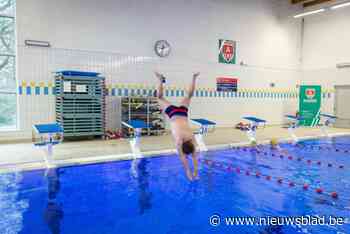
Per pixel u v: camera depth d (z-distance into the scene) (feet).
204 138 28.17
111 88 29.91
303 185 15.14
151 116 30.48
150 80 32.19
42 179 15.60
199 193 13.89
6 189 14.03
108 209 11.96
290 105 44.55
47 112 26.91
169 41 33.40
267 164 19.52
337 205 12.51
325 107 42.32
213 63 36.55
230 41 37.96
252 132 27.14
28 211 11.64
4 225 10.38
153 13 32.27
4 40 25.58
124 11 30.55
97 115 26.40
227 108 37.96
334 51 40.96
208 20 36.09
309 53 44.19
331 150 24.26
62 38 27.50
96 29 29.12
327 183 15.57
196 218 11.16
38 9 26.32
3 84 25.79
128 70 30.83
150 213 11.60
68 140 26.45
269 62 41.83
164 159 20.25
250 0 39.60
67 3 27.63
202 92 35.78
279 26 42.55
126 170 17.57
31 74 26.12
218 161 20.15
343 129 37.55
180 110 15.03
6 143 24.34
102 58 29.37
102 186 14.74
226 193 13.91
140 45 31.58
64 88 24.93
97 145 23.86
